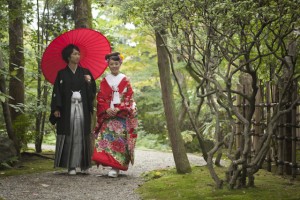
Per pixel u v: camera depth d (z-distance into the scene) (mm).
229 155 4445
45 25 8219
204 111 9578
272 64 5602
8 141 6641
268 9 3398
